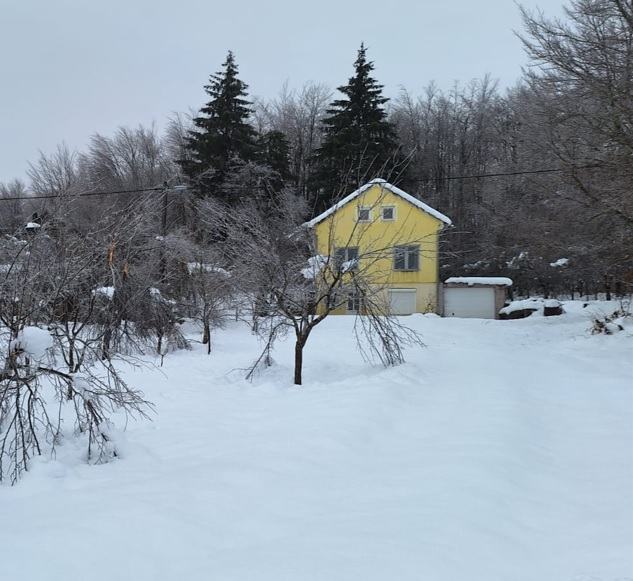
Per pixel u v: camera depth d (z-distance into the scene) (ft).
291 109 162.50
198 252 54.24
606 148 51.65
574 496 15.57
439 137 165.99
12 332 18.04
